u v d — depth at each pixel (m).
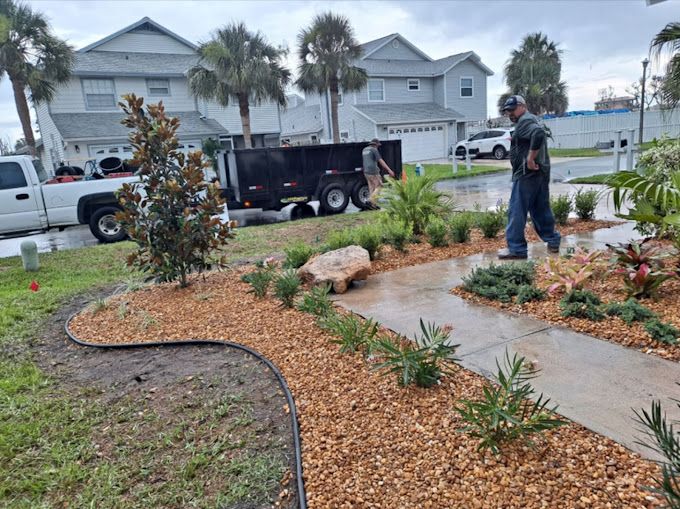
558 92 33.12
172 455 2.55
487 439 2.22
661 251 4.04
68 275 7.15
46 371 3.74
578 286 3.96
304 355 3.49
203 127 22.94
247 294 5.06
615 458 2.13
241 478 2.32
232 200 11.99
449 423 2.50
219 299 4.99
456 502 1.99
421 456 2.29
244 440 2.60
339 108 29.06
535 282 4.54
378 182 11.66
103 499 2.26
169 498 2.24
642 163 6.20
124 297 5.47
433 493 2.05
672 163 5.72
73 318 4.93
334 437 2.51
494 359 3.16
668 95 6.54
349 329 3.44
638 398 2.58
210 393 3.14
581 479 2.03
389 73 27.95
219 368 3.49
